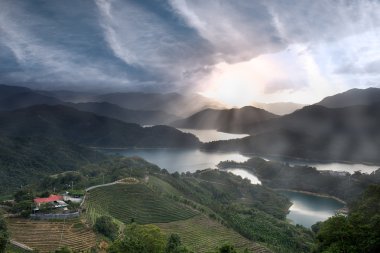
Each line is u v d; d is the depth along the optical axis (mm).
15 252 128000
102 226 160750
